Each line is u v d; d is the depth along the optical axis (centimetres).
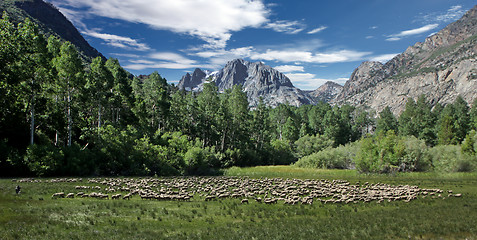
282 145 10931
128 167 5900
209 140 10425
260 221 2172
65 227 1733
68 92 5850
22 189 2958
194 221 2080
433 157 7700
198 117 9906
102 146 5825
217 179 5131
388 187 4278
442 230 1967
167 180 4691
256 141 11700
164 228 1855
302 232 1870
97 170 5338
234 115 10412
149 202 2694
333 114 13400
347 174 6969
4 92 4512
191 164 6681
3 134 5097
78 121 6197
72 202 2491
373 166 7094
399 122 13812
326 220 2228
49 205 2298
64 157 5041
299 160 9169
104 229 1747
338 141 12675
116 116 8119
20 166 4503
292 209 2619
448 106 13050
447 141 10319
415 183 5038
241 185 4150
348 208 2756
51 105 5656
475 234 1897
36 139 5728
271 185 4328
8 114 5072
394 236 1834
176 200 2881
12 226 1662
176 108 10012
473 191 4059
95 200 2661
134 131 6506
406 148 7588
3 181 3666
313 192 3538
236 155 9069
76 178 4547
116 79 7706
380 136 8638
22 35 4897
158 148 6272
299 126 14100
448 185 4759
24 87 4812
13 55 4578
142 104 8362
